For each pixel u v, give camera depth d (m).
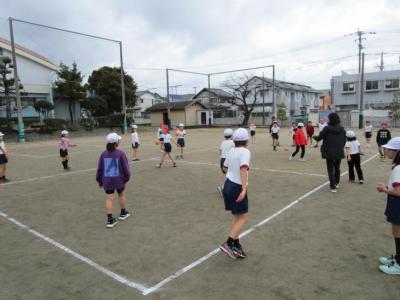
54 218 6.05
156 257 4.27
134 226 5.48
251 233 4.98
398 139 3.41
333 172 7.35
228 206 4.13
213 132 34.66
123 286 3.57
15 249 4.67
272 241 4.66
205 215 5.96
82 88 34.62
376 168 10.34
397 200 3.45
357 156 8.00
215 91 57.97
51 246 4.75
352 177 8.32
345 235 4.81
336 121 7.22
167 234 5.07
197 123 52.97
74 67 34.44
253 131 21.86
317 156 13.68
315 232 4.96
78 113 38.31
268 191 7.58
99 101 37.53
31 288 3.58
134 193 7.76
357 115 39.84
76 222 5.79
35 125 29.14
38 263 4.20
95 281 3.70
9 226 5.67
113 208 6.58
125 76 41.78
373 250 4.29
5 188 8.77
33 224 5.75
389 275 3.63
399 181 3.30
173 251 4.44
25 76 33.53
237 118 53.97
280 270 3.81
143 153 15.97
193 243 4.70
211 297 3.29
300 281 3.55
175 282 3.61
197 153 15.52
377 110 39.88
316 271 3.76
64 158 11.61
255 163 11.95
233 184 4.01
